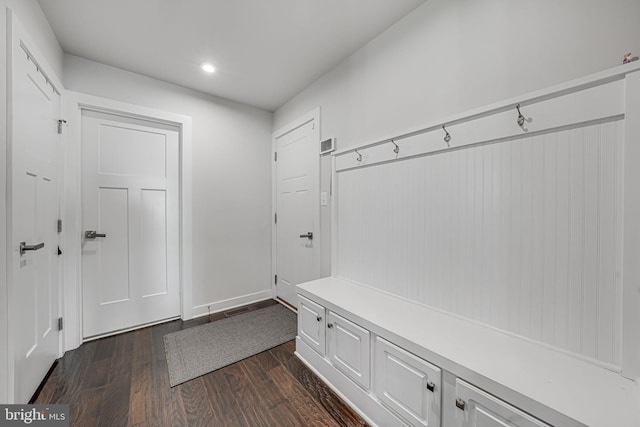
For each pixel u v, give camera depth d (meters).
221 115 2.73
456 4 1.36
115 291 2.20
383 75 1.76
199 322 2.45
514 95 1.16
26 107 1.33
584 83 0.95
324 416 1.35
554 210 1.04
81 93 1.98
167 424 1.28
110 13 1.58
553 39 1.05
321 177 2.33
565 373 0.90
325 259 2.29
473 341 1.11
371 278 1.81
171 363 1.78
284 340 2.12
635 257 0.85
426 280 1.48
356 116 1.97
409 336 1.15
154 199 2.39
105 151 2.15
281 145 2.94
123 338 2.12
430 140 1.45
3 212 1.12
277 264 3.04
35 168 1.44
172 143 2.49
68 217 1.91
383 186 1.72
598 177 0.94
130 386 1.55
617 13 0.92
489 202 1.22
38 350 1.49
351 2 1.51
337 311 1.51
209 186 2.65
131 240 2.27
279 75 2.30
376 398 1.28
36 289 1.46
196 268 2.57
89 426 1.26
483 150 1.25
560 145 1.02
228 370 1.72
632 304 0.86
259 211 3.04
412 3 1.52
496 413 0.85
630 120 0.86
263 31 1.76
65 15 1.59
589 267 0.96
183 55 2.01
